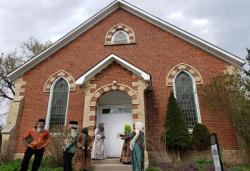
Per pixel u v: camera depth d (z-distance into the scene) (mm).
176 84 15836
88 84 14523
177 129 13680
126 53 17188
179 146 13469
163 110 15039
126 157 11914
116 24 18453
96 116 13938
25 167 9141
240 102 13055
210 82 14969
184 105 15227
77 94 16234
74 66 17250
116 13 18906
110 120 15648
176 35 17188
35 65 17672
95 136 13312
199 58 16203
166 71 16141
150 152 13055
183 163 12352
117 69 14672
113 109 15961
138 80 14133
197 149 13750
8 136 14750
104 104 16109
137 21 18297
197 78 15656
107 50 17516
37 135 9484
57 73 17125
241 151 13531
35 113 16078
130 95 13844
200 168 11180
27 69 17547
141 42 17422
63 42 18141
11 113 15789
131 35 17812
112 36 18125
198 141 13633
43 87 16828
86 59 17391
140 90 13859
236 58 15555
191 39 16719
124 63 14492
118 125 15453
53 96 16578
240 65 15609
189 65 16078
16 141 15258
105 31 18312
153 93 15594
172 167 11516
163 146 13383
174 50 16719
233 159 13516
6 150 14367
